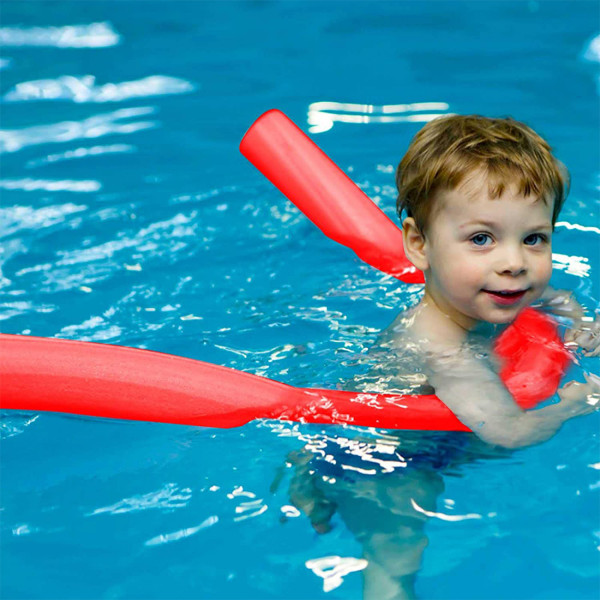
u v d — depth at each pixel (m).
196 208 5.62
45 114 7.28
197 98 7.54
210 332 4.28
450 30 8.90
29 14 9.47
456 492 3.26
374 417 3.48
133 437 3.63
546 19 9.05
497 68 7.99
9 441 3.65
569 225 5.21
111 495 3.32
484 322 3.87
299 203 4.96
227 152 6.53
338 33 8.93
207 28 9.10
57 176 6.17
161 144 6.70
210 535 3.13
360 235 4.79
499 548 3.02
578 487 3.24
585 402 3.54
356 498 3.25
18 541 3.12
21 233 5.32
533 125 6.87
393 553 3.02
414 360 3.81
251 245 5.15
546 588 2.86
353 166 6.20
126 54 8.46
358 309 4.41
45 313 4.48
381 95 7.50
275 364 3.98
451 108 7.21
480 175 3.51
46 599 2.88
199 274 4.84
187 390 3.58
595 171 6.01
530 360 3.74
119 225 5.41
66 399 3.62
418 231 3.86
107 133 6.91
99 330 4.32
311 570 2.97
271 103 7.41
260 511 3.22
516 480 3.29
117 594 2.90
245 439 3.54
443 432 3.49
